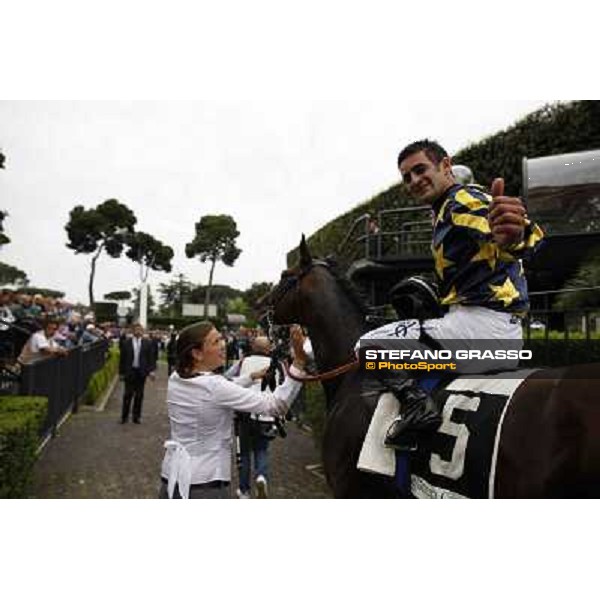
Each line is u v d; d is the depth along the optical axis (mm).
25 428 3604
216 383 2076
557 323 4281
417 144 1989
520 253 1624
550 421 1397
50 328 6363
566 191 5301
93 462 5227
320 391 5344
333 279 2576
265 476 4004
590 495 1304
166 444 2137
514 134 7973
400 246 8578
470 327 1816
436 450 1685
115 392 12195
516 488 1421
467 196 1763
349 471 2080
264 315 3027
